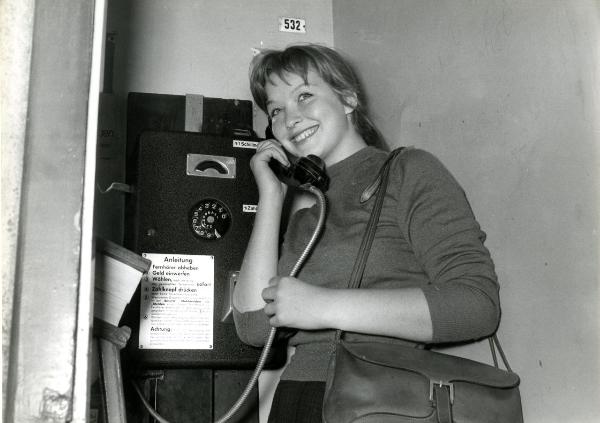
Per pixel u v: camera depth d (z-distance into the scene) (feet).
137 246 5.47
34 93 2.71
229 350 5.49
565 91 3.96
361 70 6.78
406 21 5.96
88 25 2.80
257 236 4.89
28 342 2.51
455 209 4.06
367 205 4.39
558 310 3.92
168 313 5.42
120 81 6.68
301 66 5.14
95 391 4.96
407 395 3.42
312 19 7.49
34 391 2.48
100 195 6.26
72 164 2.68
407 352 3.68
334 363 3.64
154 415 5.21
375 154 4.78
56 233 2.61
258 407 5.96
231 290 5.57
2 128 2.64
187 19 7.11
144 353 5.30
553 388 3.94
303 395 4.08
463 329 3.71
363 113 5.46
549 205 4.04
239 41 7.20
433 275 3.99
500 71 4.60
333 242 4.39
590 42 3.79
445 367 3.59
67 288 2.57
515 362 4.28
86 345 2.56
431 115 5.43
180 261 5.54
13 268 2.55
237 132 6.31
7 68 2.70
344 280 4.24
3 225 2.58
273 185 5.02
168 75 6.89
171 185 5.65
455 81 5.14
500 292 4.48
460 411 3.45
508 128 4.47
